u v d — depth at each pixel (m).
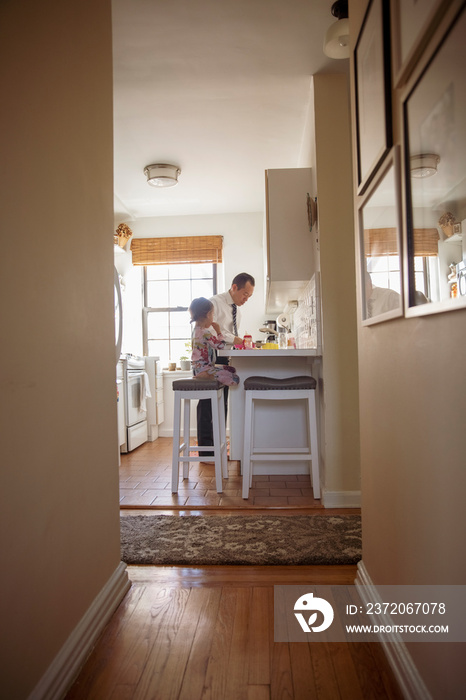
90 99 1.65
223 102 3.13
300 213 3.27
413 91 1.12
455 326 0.94
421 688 1.13
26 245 1.18
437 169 0.99
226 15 2.31
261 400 3.56
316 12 2.30
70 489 1.41
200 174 4.34
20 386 1.13
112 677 1.34
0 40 1.08
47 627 1.24
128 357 4.62
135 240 5.57
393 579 1.39
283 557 2.06
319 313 3.01
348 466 2.86
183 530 2.42
